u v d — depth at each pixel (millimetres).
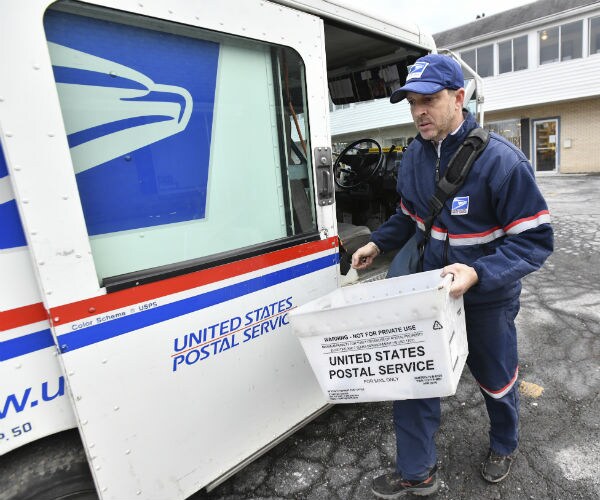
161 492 1497
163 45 1401
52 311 1184
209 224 1600
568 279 4359
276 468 2064
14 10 1066
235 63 1609
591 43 12297
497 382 1684
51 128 1139
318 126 1903
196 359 1540
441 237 1607
